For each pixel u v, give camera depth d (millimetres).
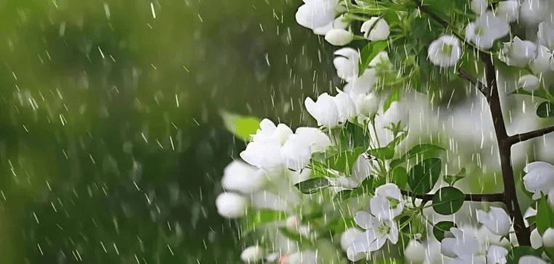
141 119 6301
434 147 2781
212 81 6355
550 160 3250
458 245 2752
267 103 6238
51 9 6594
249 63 6254
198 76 6406
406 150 2979
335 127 2793
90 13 6562
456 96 3598
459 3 2779
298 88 6160
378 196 2762
